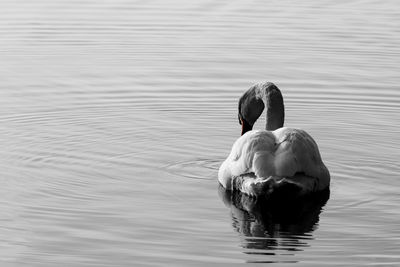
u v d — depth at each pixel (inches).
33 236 516.4
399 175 626.5
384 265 475.5
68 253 493.0
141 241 509.4
